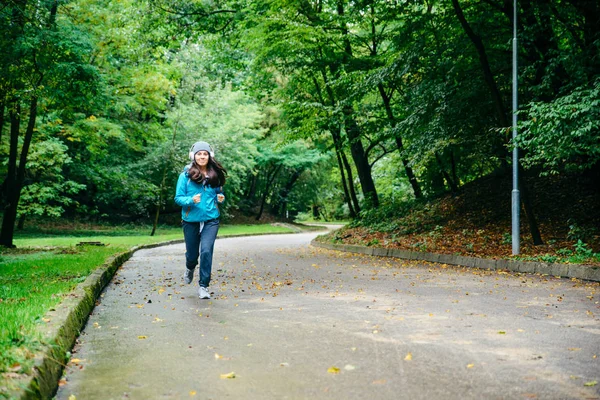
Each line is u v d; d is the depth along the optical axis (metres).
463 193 20.31
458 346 4.59
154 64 24.09
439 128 15.50
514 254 12.12
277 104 22.55
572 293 7.77
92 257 12.31
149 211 40.31
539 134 10.48
